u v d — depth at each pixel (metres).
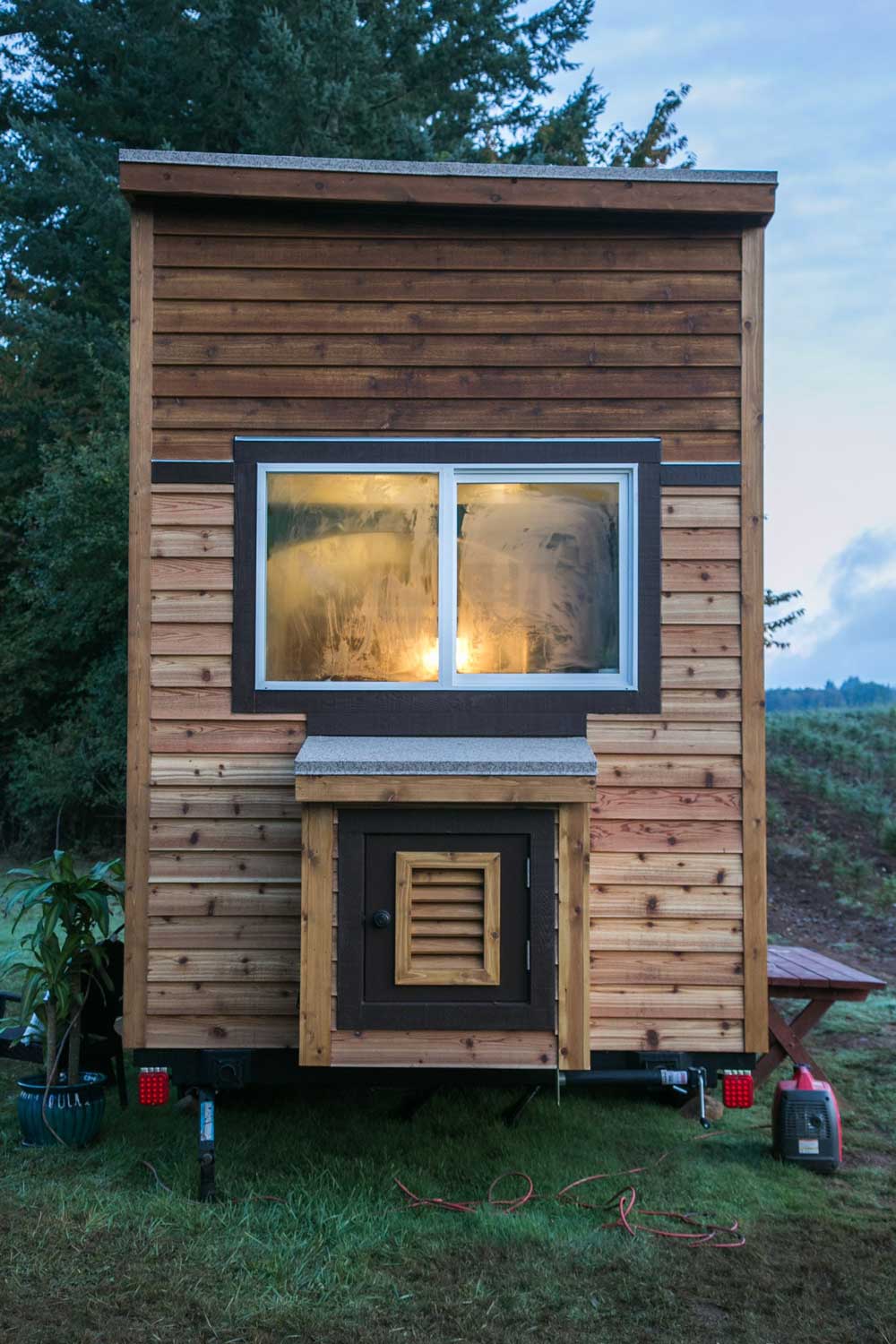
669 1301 3.12
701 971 3.97
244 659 4.08
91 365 15.34
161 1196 3.70
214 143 16.80
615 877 4.01
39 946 4.31
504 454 4.14
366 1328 2.94
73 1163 4.04
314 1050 3.54
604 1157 4.27
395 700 4.09
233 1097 4.97
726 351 4.17
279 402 4.15
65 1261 3.24
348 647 4.16
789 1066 5.54
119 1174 3.94
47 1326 2.89
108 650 14.20
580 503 4.20
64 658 14.94
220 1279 3.17
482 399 4.16
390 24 16.70
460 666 4.17
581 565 4.19
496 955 3.56
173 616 4.09
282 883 4.01
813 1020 4.75
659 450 4.15
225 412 4.14
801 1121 4.18
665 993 3.96
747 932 3.98
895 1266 3.37
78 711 14.62
